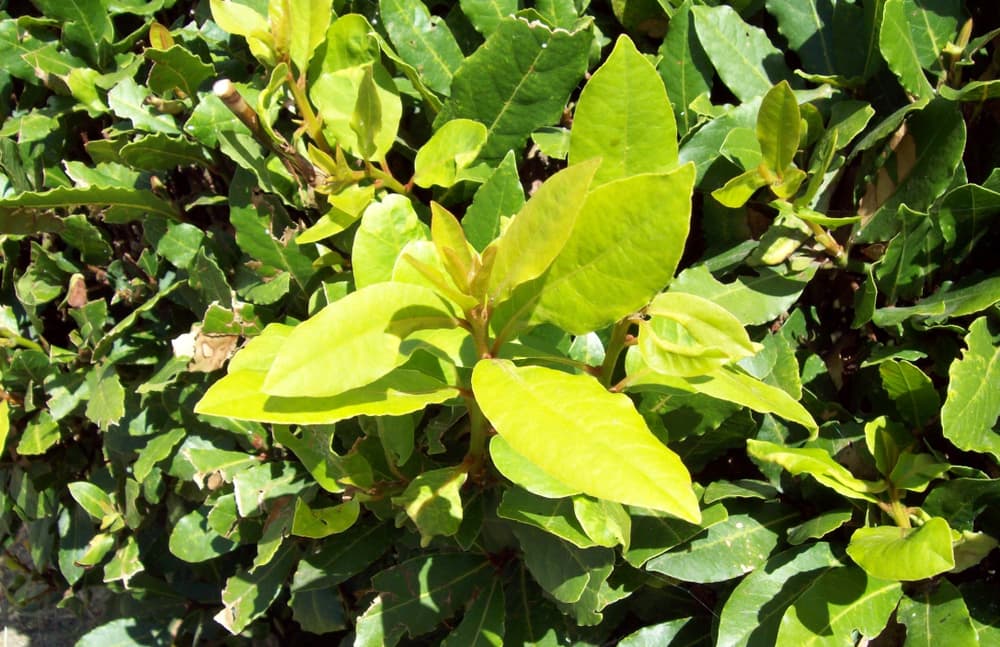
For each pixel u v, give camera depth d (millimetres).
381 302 295
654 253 276
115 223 552
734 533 389
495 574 438
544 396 272
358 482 391
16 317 596
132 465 559
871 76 415
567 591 370
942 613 360
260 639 635
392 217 363
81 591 691
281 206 452
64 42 519
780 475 401
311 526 376
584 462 250
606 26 465
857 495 353
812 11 435
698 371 293
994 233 395
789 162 355
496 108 422
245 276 479
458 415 391
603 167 335
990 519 371
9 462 630
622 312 291
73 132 569
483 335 308
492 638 415
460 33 469
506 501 363
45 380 541
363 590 516
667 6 430
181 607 627
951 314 366
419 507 358
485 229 396
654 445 252
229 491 489
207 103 455
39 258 550
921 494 384
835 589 364
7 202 459
